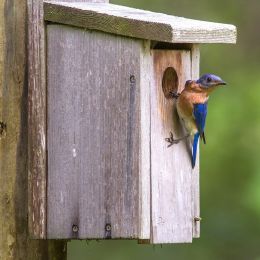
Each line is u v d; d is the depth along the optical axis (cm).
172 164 1124
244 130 1952
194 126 1152
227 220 1920
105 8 1138
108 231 1085
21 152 1131
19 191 1134
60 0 1142
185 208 1138
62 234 1109
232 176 1952
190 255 1909
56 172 1111
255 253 1903
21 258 1141
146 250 1914
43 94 1112
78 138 1100
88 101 1094
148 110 1080
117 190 1080
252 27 2086
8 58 1130
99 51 1086
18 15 1127
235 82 2023
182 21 1107
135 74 1066
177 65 1135
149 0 1992
